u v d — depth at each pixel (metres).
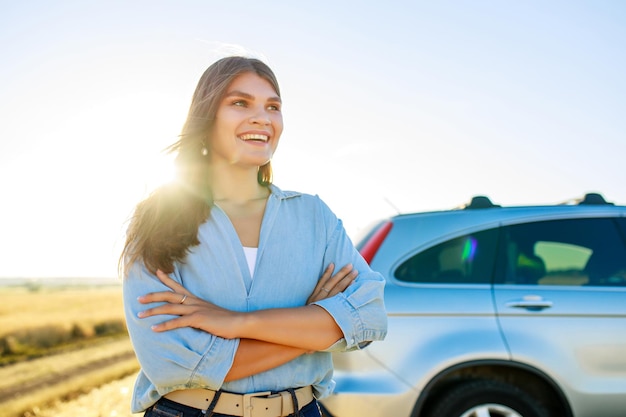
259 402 1.75
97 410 6.32
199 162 2.00
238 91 1.94
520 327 3.59
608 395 3.56
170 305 1.75
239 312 1.77
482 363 3.51
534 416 3.52
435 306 3.58
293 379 1.83
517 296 3.66
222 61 2.00
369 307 1.89
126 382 8.38
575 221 3.98
